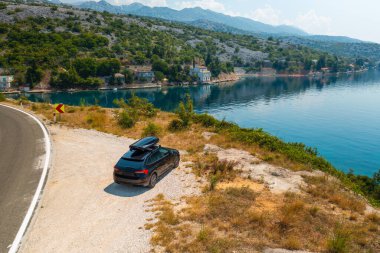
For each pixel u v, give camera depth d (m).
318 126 85.19
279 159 16.97
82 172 14.03
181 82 180.12
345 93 152.75
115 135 21.33
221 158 16.52
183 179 13.42
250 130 24.27
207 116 26.09
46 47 161.75
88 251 8.02
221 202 10.83
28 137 19.61
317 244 8.55
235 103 123.88
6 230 8.95
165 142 19.78
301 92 157.00
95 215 10.05
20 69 137.62
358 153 61.00
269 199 11.48
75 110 29.95
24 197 11.13
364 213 11.38
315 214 10.43
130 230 9.05
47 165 14.55
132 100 31.27
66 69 147.88
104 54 177.12
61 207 10.60
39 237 8.68
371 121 90.88
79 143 18.86
